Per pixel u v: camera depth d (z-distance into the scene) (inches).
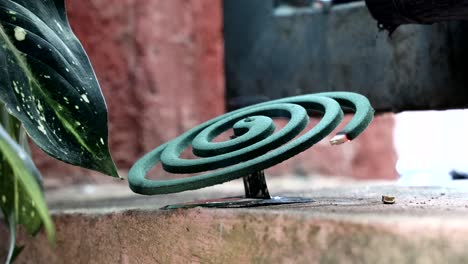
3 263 55.1
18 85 39.4
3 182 42.7
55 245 50.4
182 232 42.6
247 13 87.7
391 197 45.9
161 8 119.3
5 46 40.2
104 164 40.0
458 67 67.5
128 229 45.7
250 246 39.2
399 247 33.4
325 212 38.4
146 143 116.9
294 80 84.0
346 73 78.7
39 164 104.7
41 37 41.1
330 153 154.1
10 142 33.1
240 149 45.3
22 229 53.0
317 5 83.0
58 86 40.4
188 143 51.0
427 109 71.7
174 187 44.3
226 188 83.6
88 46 110.6
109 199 65.6
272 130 46.6
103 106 40.8
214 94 126.6
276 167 146.2
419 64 71.1
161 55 119.3
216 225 40.9
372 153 159.0
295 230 37.4
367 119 44.6
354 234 35.1
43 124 39.2
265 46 86.4
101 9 111.8
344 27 78.7
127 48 115.3
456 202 46.2
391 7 58.5
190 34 123.3
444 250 32.0
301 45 83.1
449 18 57.0
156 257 43.9
